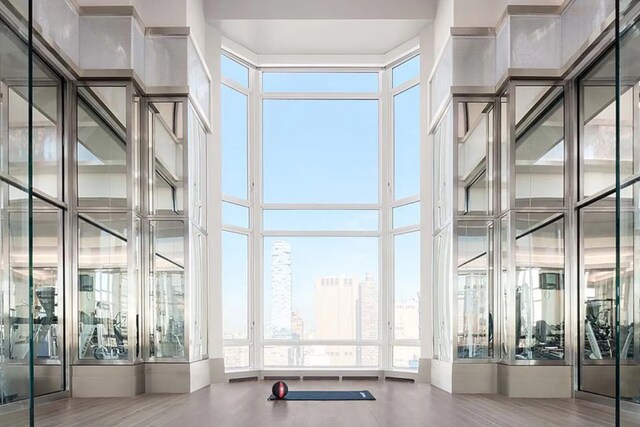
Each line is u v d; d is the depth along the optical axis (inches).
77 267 312.7
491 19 341.7
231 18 396.2
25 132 135.3
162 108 338.6
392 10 398.6
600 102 283.9
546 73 311.9
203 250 376.8
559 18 314.0
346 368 451.5
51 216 300.7
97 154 317.1
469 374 325.1
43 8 271.7
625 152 140.6
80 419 231.0
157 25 340.2
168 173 335.9
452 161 337.1
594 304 288.2
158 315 330.0
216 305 390.0
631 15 139.3
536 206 310.3
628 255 139.0
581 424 218.8
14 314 136.0
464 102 340.5
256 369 438.3
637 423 134.5
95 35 316.5
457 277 331.9
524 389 303.1
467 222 335.0
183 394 318.3
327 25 405.1
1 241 140.1
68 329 307.4
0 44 139.8
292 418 235.0
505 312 314.3
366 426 217.0
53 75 306.3
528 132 313.6
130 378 307.0
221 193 399.9
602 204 281.0
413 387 359.6
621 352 134.8
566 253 309.0
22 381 129.0
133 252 314.8
